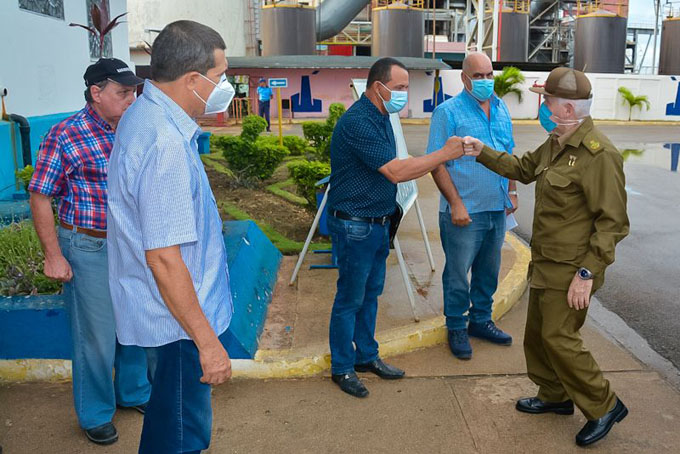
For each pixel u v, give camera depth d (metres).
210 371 2.19
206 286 2.28
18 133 7.75
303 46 32.28
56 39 9.19
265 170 10.09
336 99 28.95
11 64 7.94
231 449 3.27
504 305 5.18
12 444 3.32
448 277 4.32
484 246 4.40
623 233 3.05
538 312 3.42
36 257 4.61
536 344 3.52
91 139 3.09
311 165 7.61
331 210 3.72
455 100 4.19
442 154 3.54
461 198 4.12
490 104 4.28
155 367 2.40
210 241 2.32
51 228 3.10
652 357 4.46
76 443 3.34
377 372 4.04
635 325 5.07
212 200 2.34
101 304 3.19
